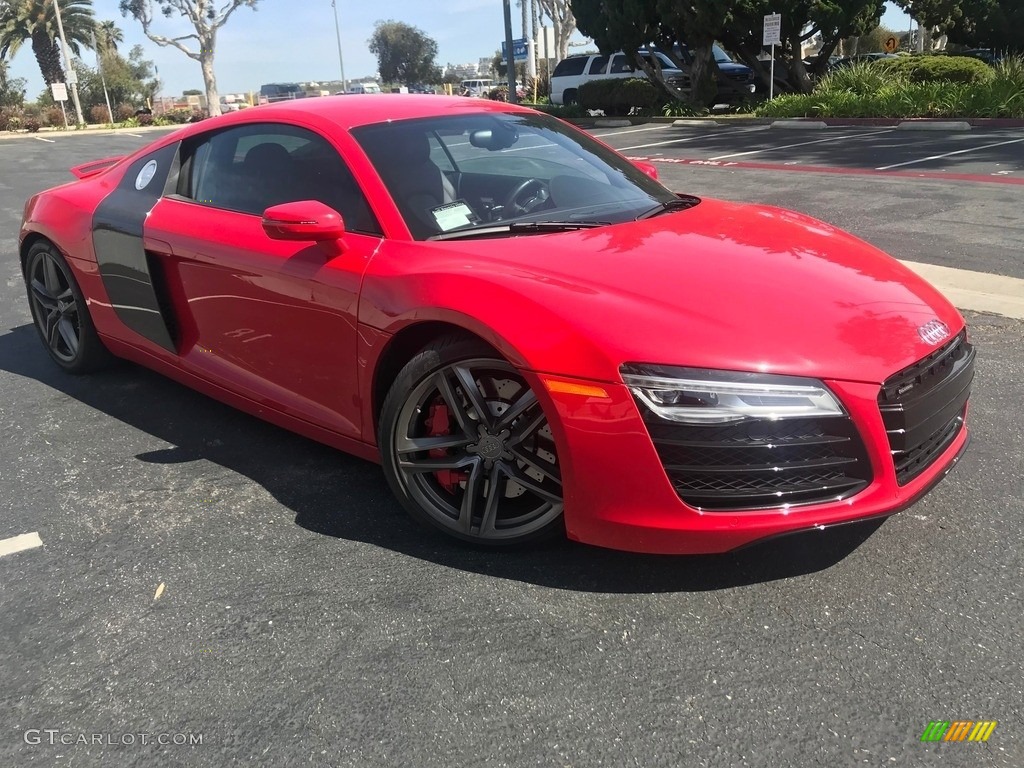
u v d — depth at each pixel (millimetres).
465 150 3133
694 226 2877
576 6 23500
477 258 2535
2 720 1985
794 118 18516
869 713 1902
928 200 8289
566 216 2932
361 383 2717
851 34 20203
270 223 2670
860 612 2248
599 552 2574
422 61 68438
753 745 1829
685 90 23469
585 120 23000
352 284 2658
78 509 2984
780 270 2479
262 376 3174
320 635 2244
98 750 1885
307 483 3119
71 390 4207
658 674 2053
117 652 2211
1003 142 12773
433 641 2201
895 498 2209
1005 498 2809
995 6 19922
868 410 2129
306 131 3123
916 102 16922
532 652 2145
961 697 1938
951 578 2379
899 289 2500
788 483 2164
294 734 1910
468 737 1882
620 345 2137
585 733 1881
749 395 2072
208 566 2592
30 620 2361
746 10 19812
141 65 57844
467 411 2469
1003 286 5242
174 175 3580
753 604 2299
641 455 2143
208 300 3271
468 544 2615
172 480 3182
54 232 4008
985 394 3695
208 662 2158
